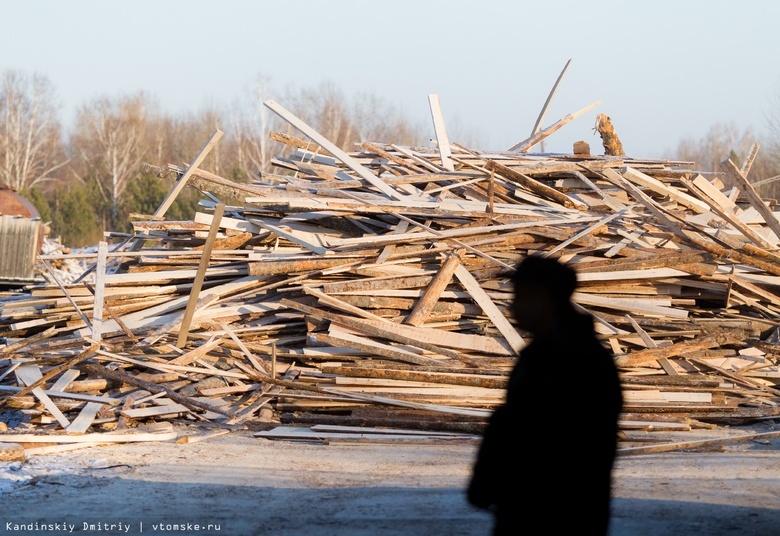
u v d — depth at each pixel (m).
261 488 16.95
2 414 22.31
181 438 21.09
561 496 9.55
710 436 22.75
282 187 32.31
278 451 20.69
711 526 14.12
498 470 9.62
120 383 24.06
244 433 22.72
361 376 24.16
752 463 19.53
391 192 31.22
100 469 18.25
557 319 9.87
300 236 28.91
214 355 26.19
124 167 181.25
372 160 36.41
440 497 16.23
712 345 25.58
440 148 35.34
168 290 28.45
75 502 15.59
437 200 31.19
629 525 14.16
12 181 177.00
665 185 32.94
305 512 15.06
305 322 27.20
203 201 33.56
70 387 23.22
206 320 26.89
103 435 20.66
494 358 24.97
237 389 24.86
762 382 26.39
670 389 24.66
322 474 18.34
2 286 75.50
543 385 9.66
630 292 27.53
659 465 19.52
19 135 186.25
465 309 26.23
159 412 22.62
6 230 75.69
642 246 28.73
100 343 24.16
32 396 22.59
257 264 27.41
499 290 26.78
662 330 26.69
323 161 37.34
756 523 14.32
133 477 17.61
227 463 19.16
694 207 31.23
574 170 33.53
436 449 21.23
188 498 16.06
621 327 27.02
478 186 32.94
